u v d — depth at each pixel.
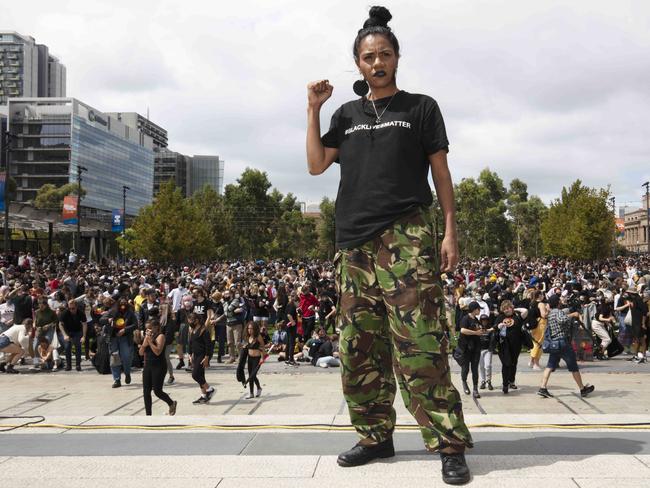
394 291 2.97
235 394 11.41
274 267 44.12
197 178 191.25
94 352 15.17
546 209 105.06
